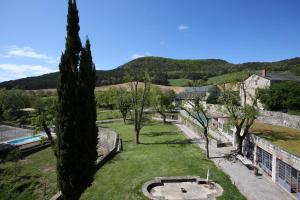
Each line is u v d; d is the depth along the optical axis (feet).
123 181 82.79
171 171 89.86
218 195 70.33
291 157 68.08
